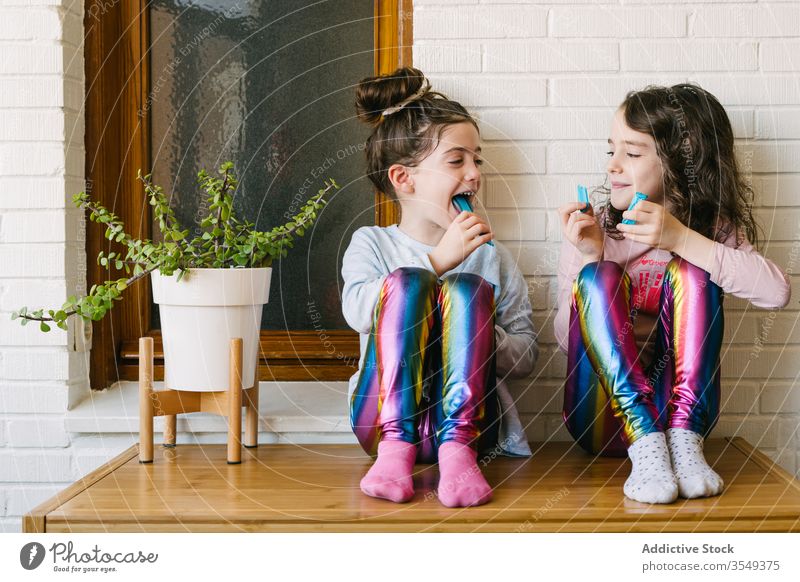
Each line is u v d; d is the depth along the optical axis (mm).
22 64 1568
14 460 1575
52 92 1573
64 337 1569
